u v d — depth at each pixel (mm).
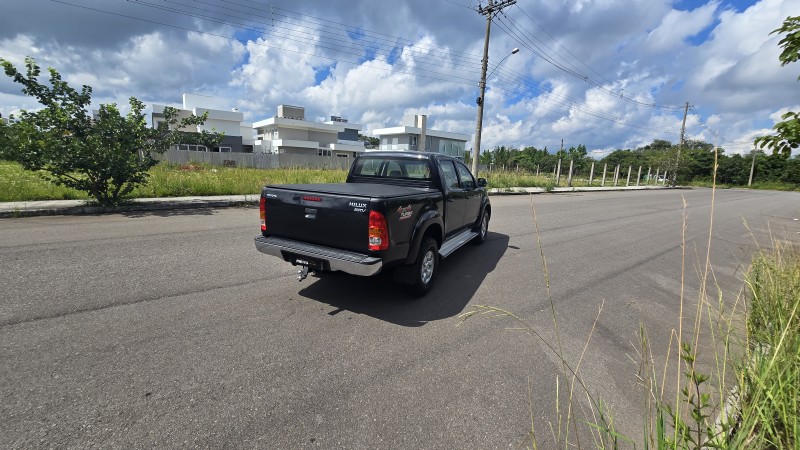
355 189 4207
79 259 5086
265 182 14258
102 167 8664
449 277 5301
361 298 4281
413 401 2508
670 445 1636
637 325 3951
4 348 2863
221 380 2619
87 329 3225
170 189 11570
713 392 2502
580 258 6770
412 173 5234
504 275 5508
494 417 2395
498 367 2988
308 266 3828
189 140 10297
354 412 2369
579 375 2941
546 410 2496
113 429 2111
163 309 3707
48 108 8266
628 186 36531
